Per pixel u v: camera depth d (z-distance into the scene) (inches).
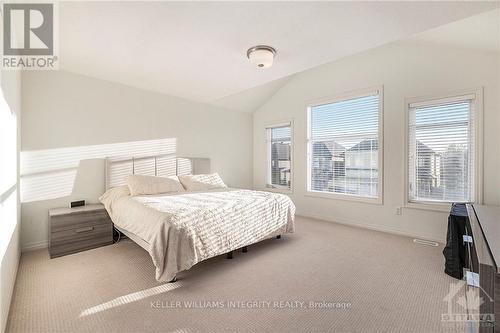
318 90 183.0
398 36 84.0
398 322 66.8
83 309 72.8
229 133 212.4
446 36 113.2
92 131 140.8
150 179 142.4
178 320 67.9
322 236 141.3
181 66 116.9
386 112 149.2
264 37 87.0
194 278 91.7
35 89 123.6
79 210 121.7
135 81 143.8
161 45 96.2
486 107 116.1
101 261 107.7
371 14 71.5
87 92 138.6
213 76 128.7
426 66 134.0
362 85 159.6
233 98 199.9
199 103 191.5
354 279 90.4
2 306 61.2
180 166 175.6
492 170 114.7
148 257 112.3
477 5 65.4
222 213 104.0
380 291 82.3
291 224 136.3
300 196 196.2
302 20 76.1
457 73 124.0
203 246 94.8
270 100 217.6
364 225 159.9
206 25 81.0
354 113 166.2
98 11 76.2
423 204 135.1
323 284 87.0
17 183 103.3
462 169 124.9
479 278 41.5
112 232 130.8
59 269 99.7
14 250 91.0
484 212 85.0
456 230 92.2
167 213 92.4
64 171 132.0
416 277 91.7
